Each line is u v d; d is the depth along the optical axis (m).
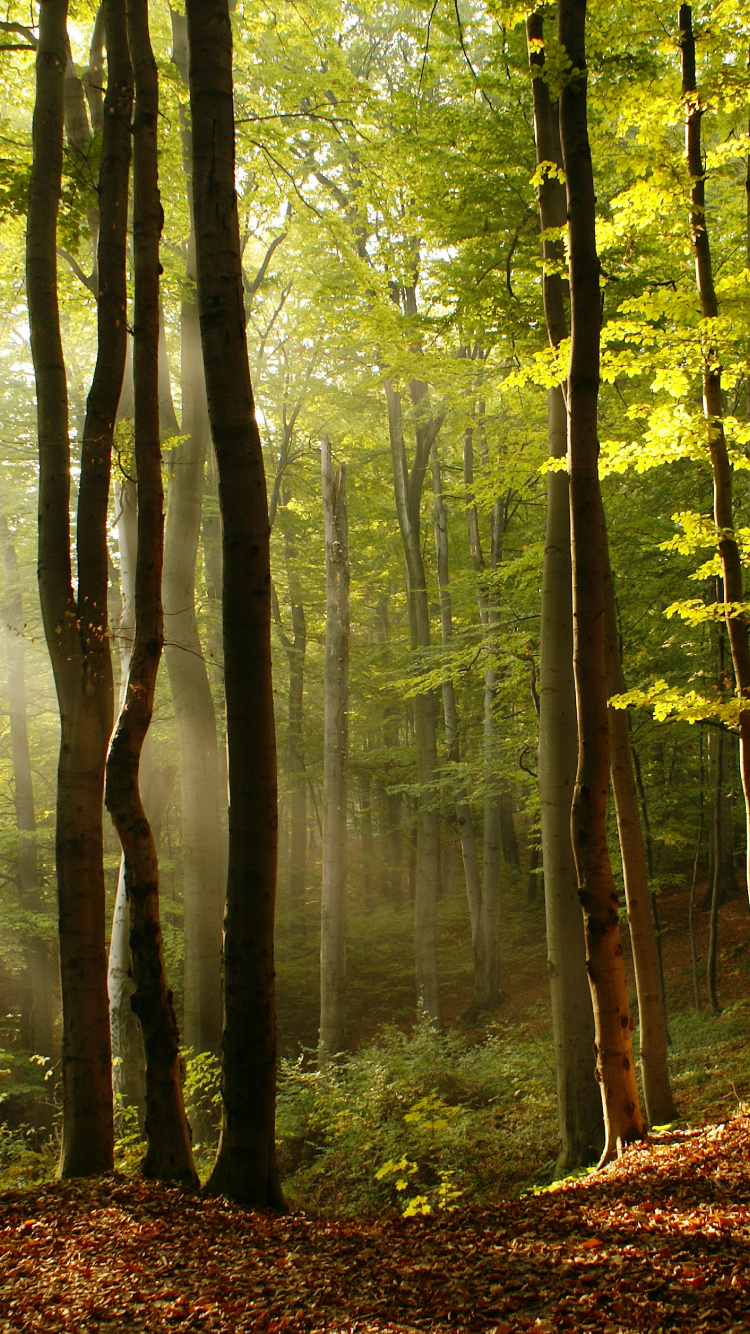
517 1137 8.83
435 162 10.05
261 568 5.89
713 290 6.95
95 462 6.77
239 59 13.27
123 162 7.01
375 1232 5.31
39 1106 14.91
